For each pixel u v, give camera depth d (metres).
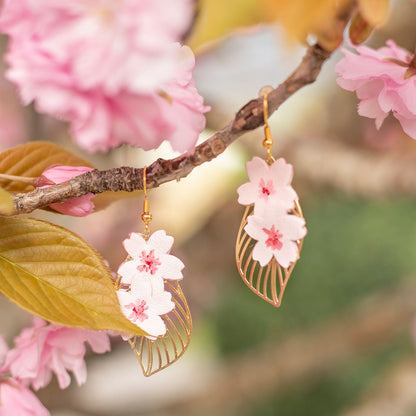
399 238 1.62
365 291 1.57
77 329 0.54
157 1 0.45
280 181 0.52
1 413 0.53
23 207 0.51
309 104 1.09
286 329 1.54
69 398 1.06
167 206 1.04
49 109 0.46
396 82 0.50
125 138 0.47
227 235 1.08
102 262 0.51
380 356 1.50
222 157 0.99
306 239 1.63
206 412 1.17
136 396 1.33
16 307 0.90
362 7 0.45
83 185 0.51
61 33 0.46
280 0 0.44
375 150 1.00
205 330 1.60
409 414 1.09
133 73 0.45
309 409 1.46
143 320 0.53
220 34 0.44
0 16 0.46
